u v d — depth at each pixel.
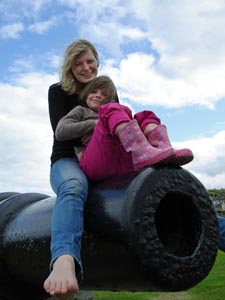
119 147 1.54
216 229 1.46
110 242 1.41
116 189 1.46
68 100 1.96
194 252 1.40
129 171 1.56
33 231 1.78
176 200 1.46
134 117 1.62
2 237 1.91
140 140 1.45
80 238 1.43
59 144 1.79
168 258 1.35
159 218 1.48
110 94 1.79
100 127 1.54
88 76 1.94
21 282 1.99
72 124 1.72
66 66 1.94
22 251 1.82
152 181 1.38
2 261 1.92
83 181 1.53
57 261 1.35
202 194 1.45
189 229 1.46
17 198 2.07
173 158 1.42
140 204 1.35
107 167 1.54
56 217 1.45
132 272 1.39
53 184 1.65
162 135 1.54
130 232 1.35
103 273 1.49
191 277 1.38
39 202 1.96
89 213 1.49
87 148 1.59
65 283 1.29
